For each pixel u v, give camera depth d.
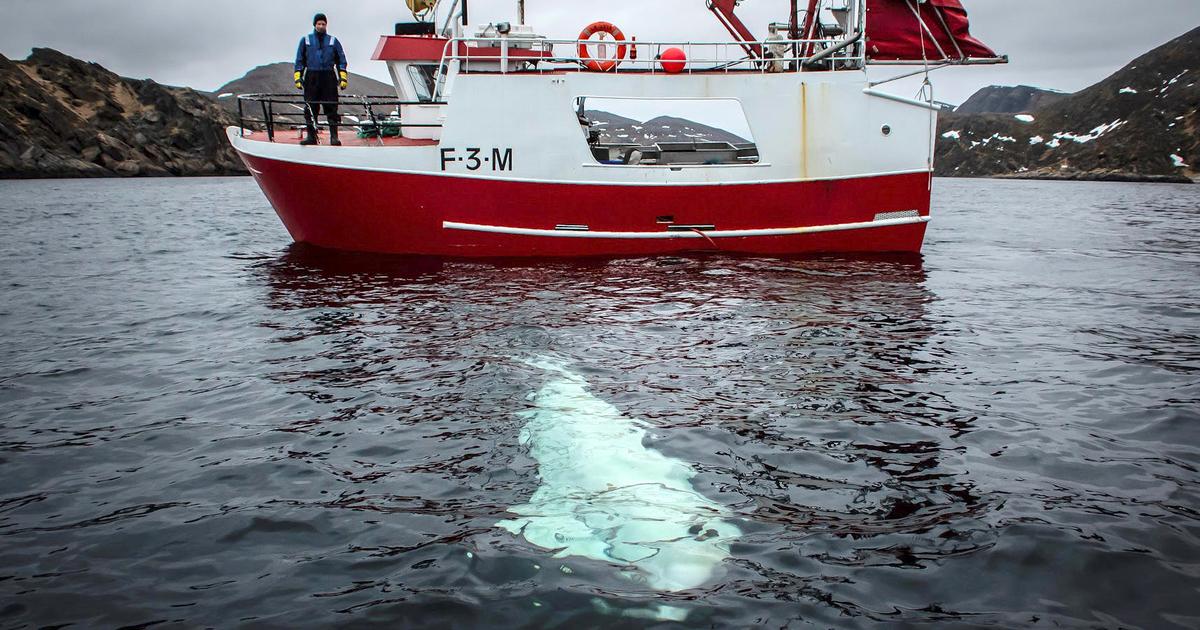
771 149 17.03
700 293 13.25
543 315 11.56
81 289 13.92
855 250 17.84
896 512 5.38
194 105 94.69
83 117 84.19
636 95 16.69
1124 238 23.91
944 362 9.25
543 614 4.15
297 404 7.74
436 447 6.54
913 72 17.16
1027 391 8.16
